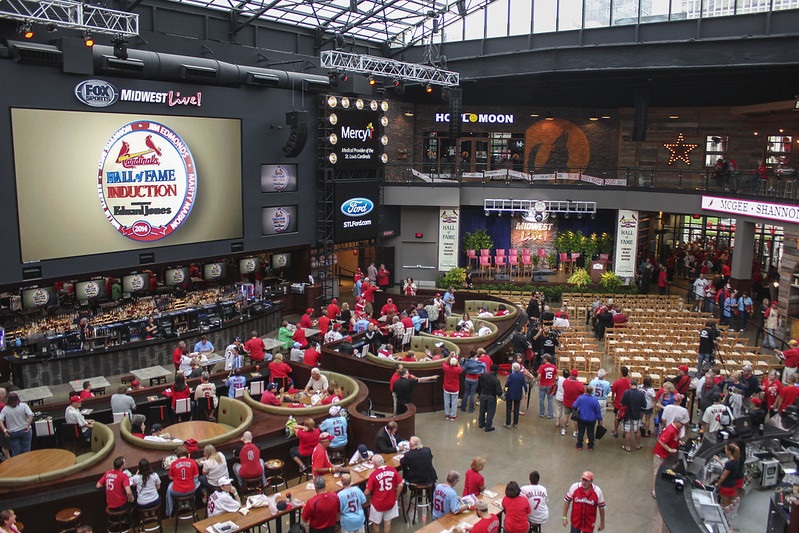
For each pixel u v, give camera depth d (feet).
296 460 40.60
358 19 87.71
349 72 84.74
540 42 88.22
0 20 57.16
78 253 64.39
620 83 94.12
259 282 81.71
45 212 61.57
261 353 58.08
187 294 73.41
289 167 83.92
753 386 48.93
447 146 110.11
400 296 84.99
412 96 104.73
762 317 75.05
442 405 54.08
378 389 54.24
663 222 112.16
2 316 60.39
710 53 77.97
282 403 46.34
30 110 59.47
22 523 34.14
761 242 99.55
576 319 82.84
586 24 84.64
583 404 45.62
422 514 37.06
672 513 32.14
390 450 38.73
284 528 36.73
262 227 81.66
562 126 110.01
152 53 66.64
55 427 44.96
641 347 65.51
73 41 59.67
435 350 58.39
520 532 30.76
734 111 100.27
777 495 33.12
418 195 99.91
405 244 104.47
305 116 79.25
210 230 75.82
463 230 110.83
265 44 82.58
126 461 37.91
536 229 110.83
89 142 63.87
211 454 37.22
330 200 88.22
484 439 48.16
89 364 60.39
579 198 99.04
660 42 80.12
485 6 90.27
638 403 45.37
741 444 38.40
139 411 47.70
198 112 72.79
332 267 90.84
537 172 100.32
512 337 63.00
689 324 73.46
